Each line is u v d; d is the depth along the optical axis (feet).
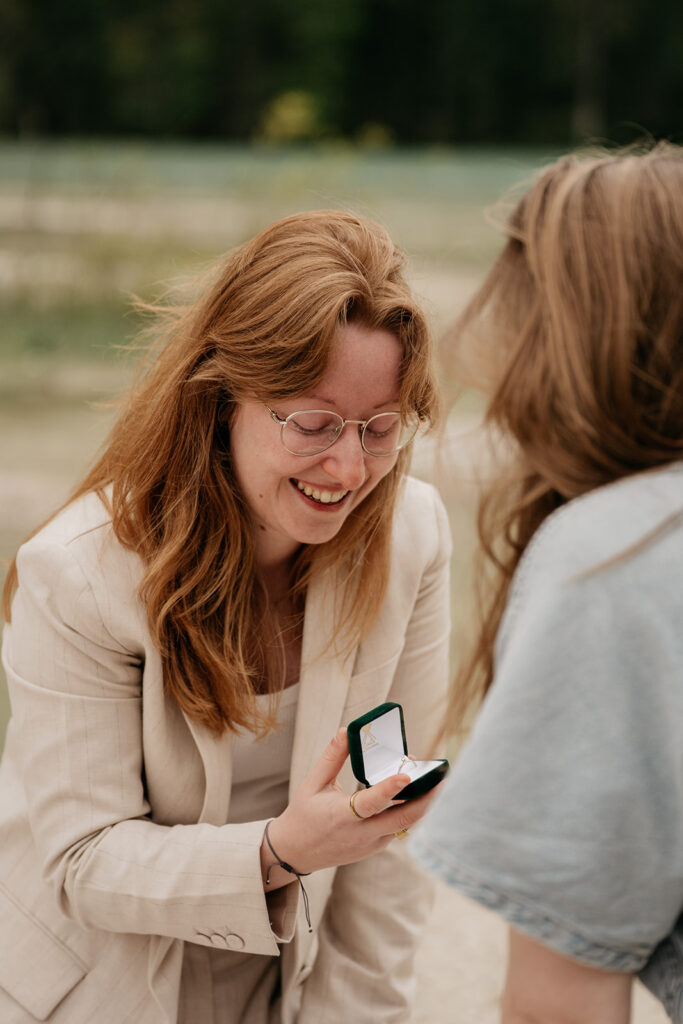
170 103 118.32
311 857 4.50
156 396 4.80
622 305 3.25
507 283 3.59
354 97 123.34
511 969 3.29
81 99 119.55
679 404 3.29
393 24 122.21
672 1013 3.29
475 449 3.72
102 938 4.91
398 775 4.23
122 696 4.81
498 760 3.08
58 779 4.73
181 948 4.91
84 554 4.76
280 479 4.59
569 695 3.05
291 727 5.21
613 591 3.07
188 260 34.27
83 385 26.16
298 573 5.17
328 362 4.37
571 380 3.33
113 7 118.32
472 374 3.63
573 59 121.08
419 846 3.18
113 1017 4.89
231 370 4.49
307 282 4.37
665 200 3.30
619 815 3.00
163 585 4.65
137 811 4.82
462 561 14.76
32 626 4.77
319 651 5.07
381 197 53.93
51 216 44.70
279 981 5.35
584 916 3.03
